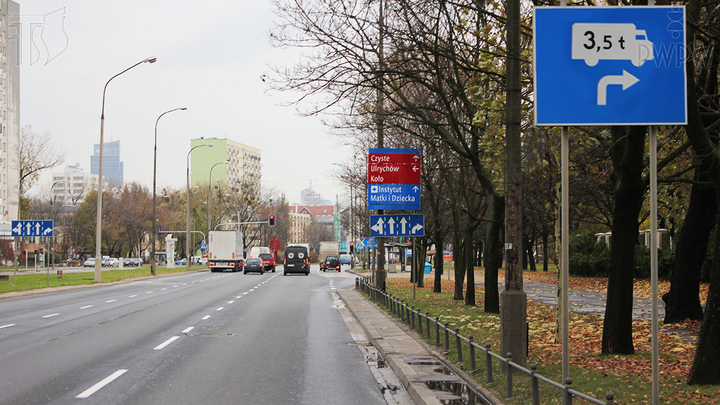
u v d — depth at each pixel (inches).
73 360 441.4
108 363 430.3
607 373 364.8
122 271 2509.8
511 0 382.9
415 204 907.4
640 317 714.2
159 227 3046.3
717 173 347.3
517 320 371.6
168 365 425.7
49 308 874.8
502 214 767.1
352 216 2506.2
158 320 725.9
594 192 1320.1
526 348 373.1
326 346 533.6
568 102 279.4
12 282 1515.7
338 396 336.2
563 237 290.8
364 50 540.1
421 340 528.1
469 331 574.2
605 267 1688.0
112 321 709.3
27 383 357.7
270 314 822.5
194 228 4323.3
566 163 287.3
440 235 1190.3
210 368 417.1
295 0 537.0
